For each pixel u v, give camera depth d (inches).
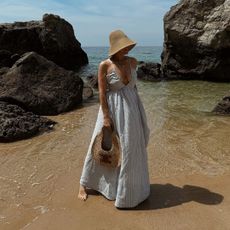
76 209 188.2
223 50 730.8
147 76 752.3
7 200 199.9
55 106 401.4
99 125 190.1
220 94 554.6
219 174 232.2
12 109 347.6
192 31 749.9
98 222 175.9
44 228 172.1
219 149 281.4
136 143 184.4
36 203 196.2
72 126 349.4
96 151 191.2
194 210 185.3
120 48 178.4
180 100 492.7
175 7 781.9
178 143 297.4
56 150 281.6
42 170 241.6
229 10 716.0
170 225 172.2
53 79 418.6
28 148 285.9
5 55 799.1
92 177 199.6
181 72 780.0
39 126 330.3
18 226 174.4
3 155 270.1
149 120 374.6
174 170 240.1
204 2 738.8
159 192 206.1
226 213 182.2
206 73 753.6
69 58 1151.0
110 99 185.3
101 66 183.9
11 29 1005.2
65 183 220.8
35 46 1027.3
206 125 353.1
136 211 185.0
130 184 184.4
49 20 1044.5
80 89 437.1
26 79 405.1
